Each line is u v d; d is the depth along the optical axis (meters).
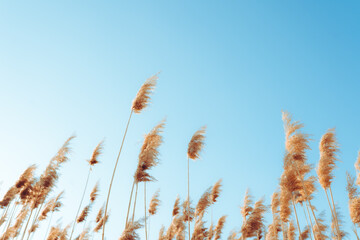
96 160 11.62
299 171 9.59
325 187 9.68
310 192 10.38
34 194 10.41
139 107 8.39
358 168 12.00
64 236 13.88
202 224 12.35
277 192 13.88
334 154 9.74
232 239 14.88
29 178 10.74
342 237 11.22
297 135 9.44
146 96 8.44
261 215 11.72
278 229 15.09
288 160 9.45
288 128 9.79
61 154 10.07
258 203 12.01
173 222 13.53
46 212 13.55
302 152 9.30
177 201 14.43
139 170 7.69
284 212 11.41
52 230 13.73
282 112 10.27
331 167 9.54
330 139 9.94
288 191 9.49
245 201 13.78
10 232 12.21
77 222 14.75
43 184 9.73
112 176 7.09
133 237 6.23
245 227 11.68
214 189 13.37
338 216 11.49
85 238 13.43
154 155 7.93
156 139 8.28
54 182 9.86
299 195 10.53
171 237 13.24
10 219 11.55
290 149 9.53
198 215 13.01
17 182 10.63
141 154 8.10
